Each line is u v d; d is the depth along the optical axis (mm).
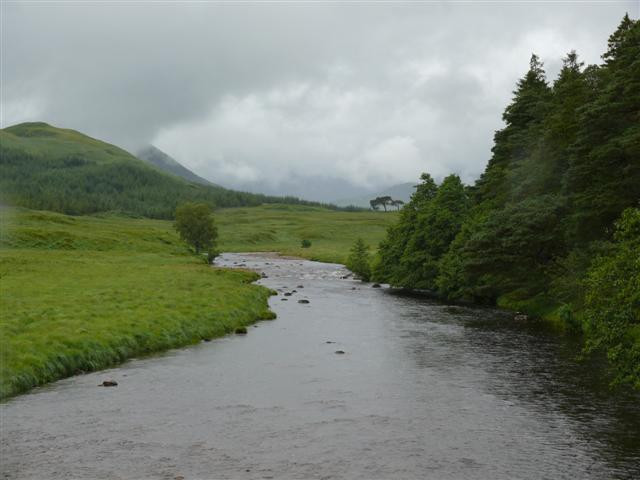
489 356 32062
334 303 58156
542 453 17672
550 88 81312
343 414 21500
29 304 39469
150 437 18812
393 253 83688
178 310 41688
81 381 26203
